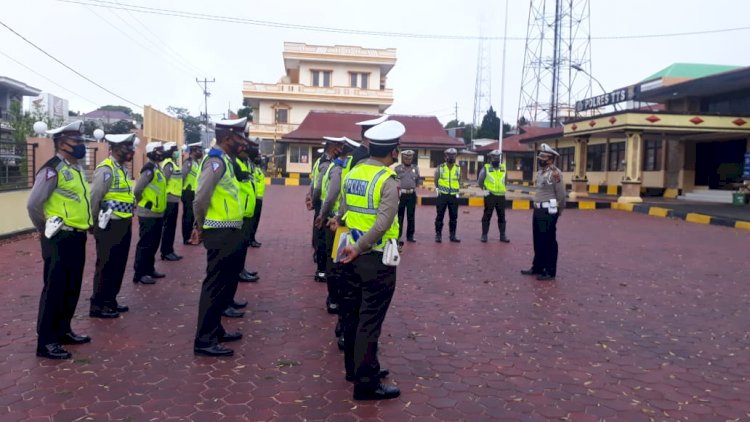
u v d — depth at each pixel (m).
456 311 6.84
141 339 5.54
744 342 5.92
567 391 4.57
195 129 66.00
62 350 5.05
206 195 4.94
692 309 7.19
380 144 4.20
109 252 6.11
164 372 4.73
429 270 9.33
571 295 7.80
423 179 39.62
